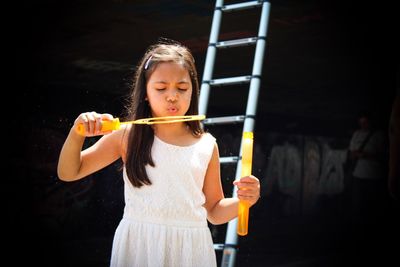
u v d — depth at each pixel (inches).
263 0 163.0
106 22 295.0
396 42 351.3
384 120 466.6
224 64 385.7
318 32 335.3
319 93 479.8
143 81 90.0
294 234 424.8
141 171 86.2
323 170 557.6
